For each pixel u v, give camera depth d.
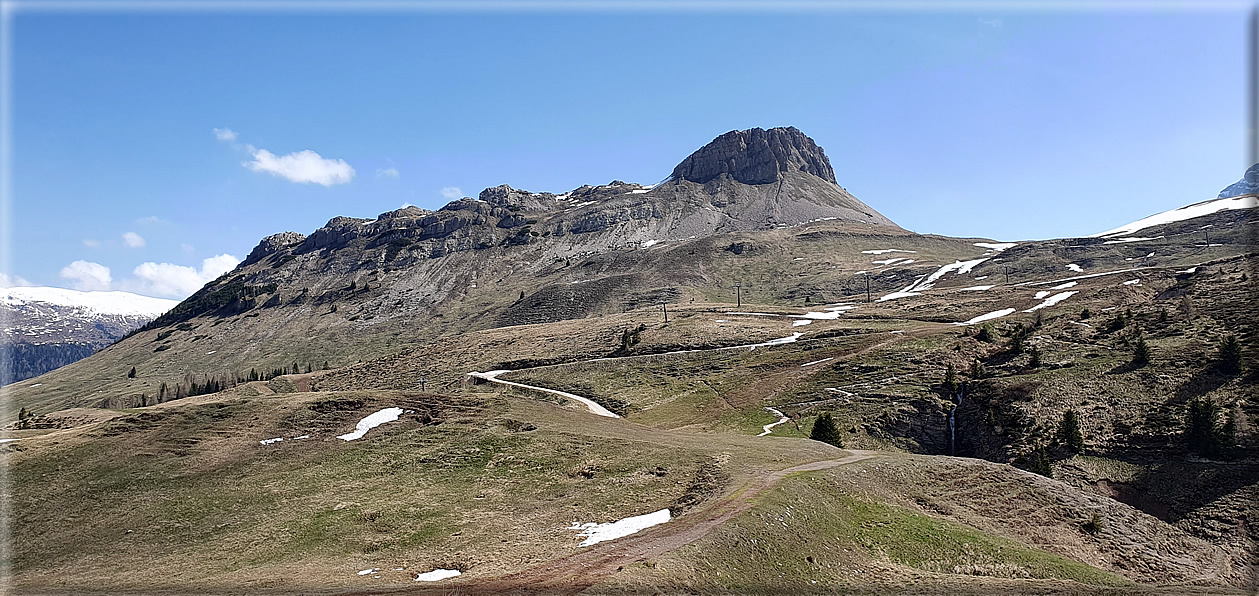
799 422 82.38
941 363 92.06
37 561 38.09
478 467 50.16
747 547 31.38
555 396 107.94
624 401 103.12
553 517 40.19
